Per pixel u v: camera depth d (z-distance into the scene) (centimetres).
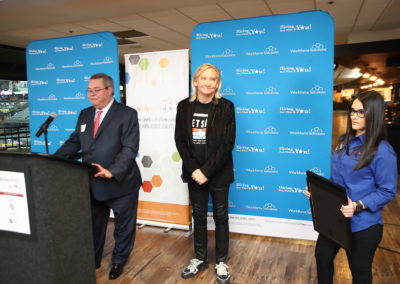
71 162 131
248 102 295
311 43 272
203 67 217
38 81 368
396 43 666
